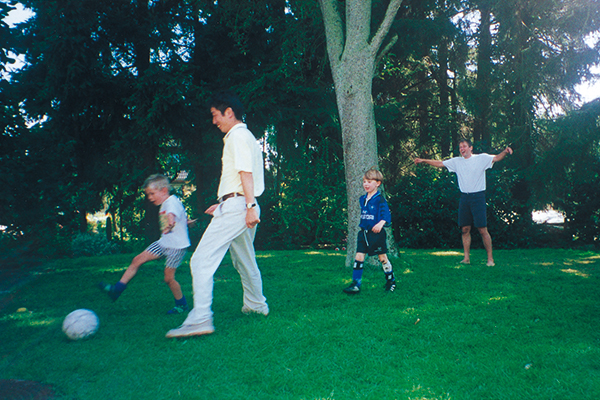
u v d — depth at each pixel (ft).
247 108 36.83
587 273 19.40
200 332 10.71
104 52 34.58
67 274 21.03
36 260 24.86
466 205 21.86
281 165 41.63
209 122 36.96
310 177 38.83
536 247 35.58
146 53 37.55
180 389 7.79
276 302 14.28
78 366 8.83
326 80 41.06
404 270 20.27
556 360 8.88
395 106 40.63
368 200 15.78
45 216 25.85
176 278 19.57
